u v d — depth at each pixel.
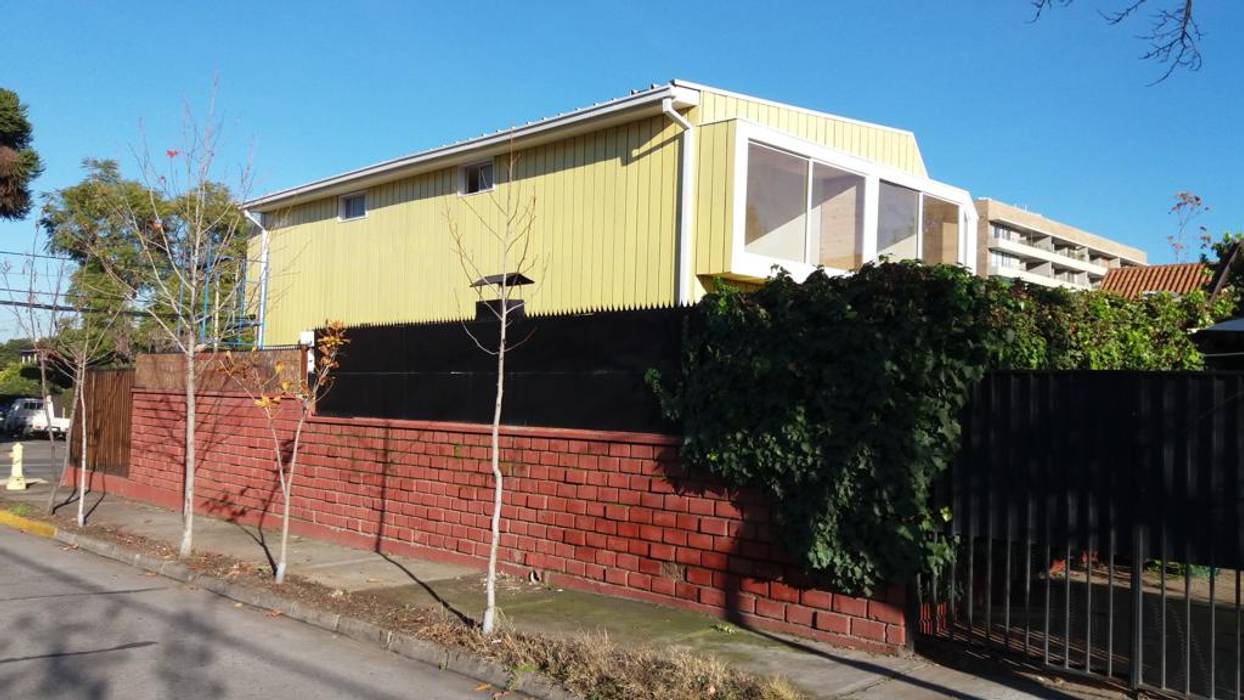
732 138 12.37
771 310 7.82
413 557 11.20
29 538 13.44
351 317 17.88
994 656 6.81
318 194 18.38
